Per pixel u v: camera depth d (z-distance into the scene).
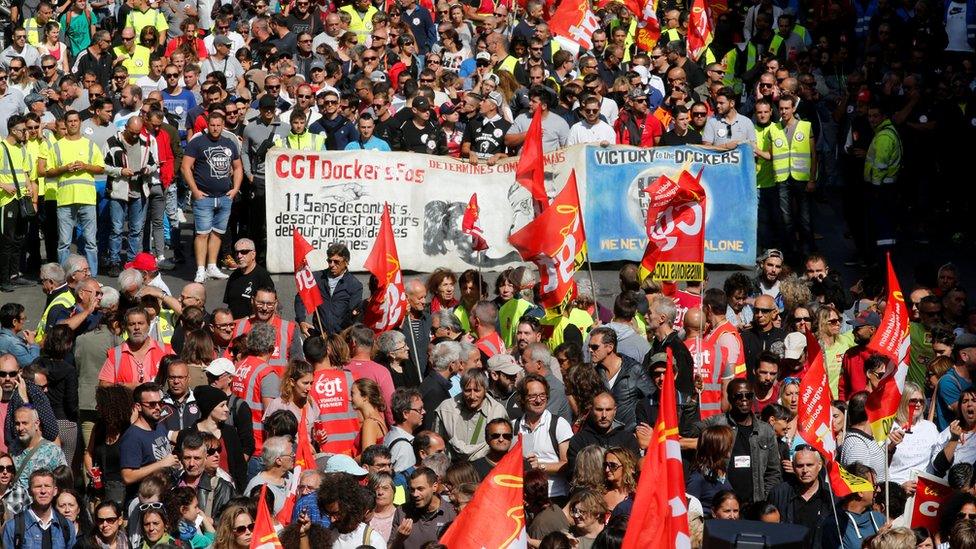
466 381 54.06
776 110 85.50
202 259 78.25
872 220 83.06
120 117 84.06
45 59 92.94
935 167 89.50
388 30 98.19
